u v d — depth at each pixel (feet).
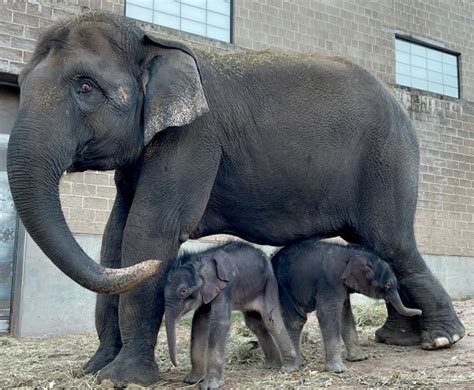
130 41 13.46
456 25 47.03
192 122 14.11
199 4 34.94
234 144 14.96
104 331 14.51
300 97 15.75
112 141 13.07
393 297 14.52
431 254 41.73
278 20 37.29
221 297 12.67
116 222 14.83
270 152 15.25
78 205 28.99
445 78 46.47
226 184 15.12
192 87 13.23
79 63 12.57
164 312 13.28
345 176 16.08
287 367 14.12
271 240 16.06
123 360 12.72
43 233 11.49
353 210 16.40
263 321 14.06
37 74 12.46
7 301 28.25
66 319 28.30
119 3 31.53
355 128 16.10
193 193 13.94
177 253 13.75
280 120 15.39
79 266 11.16
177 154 13.78
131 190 14.55
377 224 16.34
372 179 16.29
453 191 43.47
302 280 14.49
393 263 16.74
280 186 15.46
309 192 15.81
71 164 12.59
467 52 47.44
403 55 44.42
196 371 12.89
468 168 44.55
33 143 11.79
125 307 12.95
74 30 13.02
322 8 39.40
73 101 12.53
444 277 42.11
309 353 16.97
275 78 15.75
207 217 15.40
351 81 16.52
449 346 16.65
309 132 15.61
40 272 27.84
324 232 16.33
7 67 27.55
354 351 15.30
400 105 17.75
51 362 18.24
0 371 16.52
